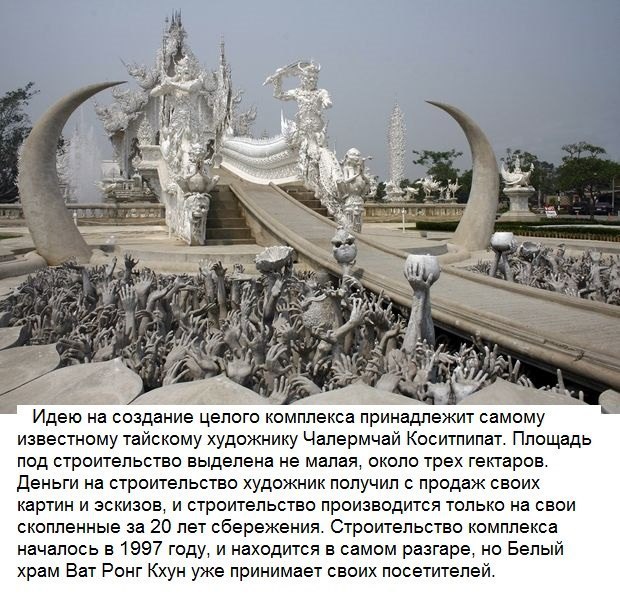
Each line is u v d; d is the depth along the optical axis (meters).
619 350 6.21
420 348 5.53
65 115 14.33
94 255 14.46
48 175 14.24
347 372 5.28
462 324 7.69
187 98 17.78
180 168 17.70
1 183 47.97
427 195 39.88
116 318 7.31
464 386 4.53
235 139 27.70
